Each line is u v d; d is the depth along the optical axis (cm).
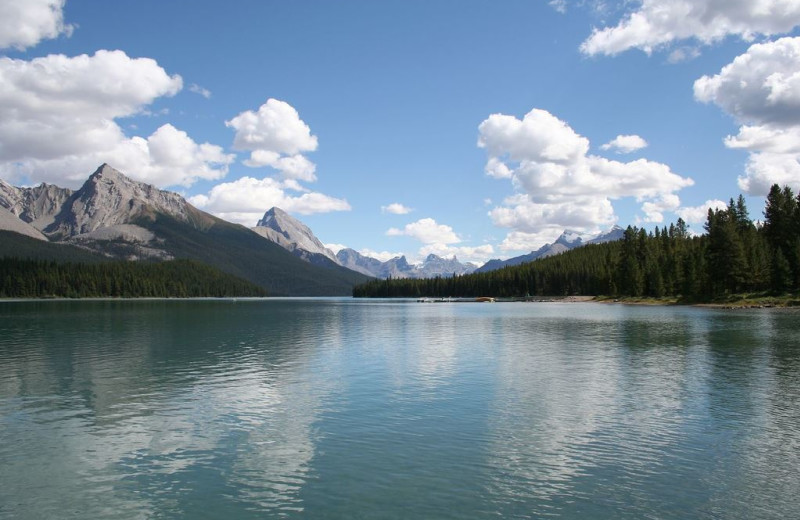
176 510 1736
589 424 2653
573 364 4519
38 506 1772
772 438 2414
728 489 1867
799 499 1788
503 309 16400
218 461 2173
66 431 2594
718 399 3162
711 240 15212
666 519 1652
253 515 1694
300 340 6725
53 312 14525
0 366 4544
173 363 4706
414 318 11838
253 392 3447
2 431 2600
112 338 7006
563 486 1895
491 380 3812
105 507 1761
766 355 4894
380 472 2036
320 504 1767
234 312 15438
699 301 14800
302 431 2567
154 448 2338
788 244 13888
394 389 3512
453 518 1661
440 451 2266
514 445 2336
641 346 5678
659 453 2227
